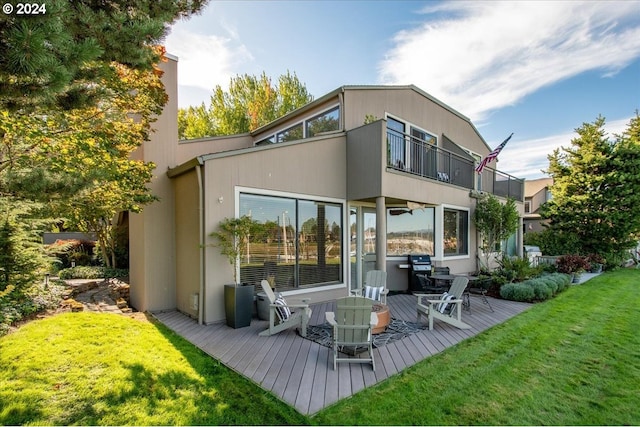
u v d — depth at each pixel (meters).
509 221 11.18
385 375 3.78
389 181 7.77
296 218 7.22
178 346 4.55
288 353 4.43
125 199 5.77
